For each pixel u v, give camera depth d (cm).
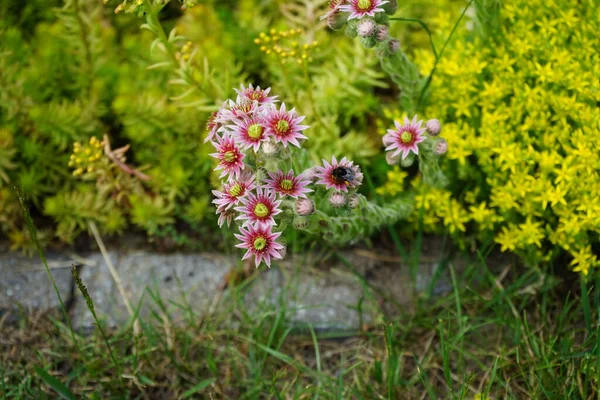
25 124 72
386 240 72
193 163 72
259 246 55
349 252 72
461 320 66
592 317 66
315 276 71
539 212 65
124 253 72
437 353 67
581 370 64
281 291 69
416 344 68
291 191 56
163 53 72
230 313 69
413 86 67
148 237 73
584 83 64
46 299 70
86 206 71
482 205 66
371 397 65
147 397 66
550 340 65
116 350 67
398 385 66
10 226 71
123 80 71
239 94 57
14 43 73
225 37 73
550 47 66
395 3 60
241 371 67
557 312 68
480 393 62
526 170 64
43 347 68
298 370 67
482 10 66
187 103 71
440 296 69
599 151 64
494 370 62
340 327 69
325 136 70
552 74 65
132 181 70
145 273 71
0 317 69
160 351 68
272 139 55
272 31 66
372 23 58
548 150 66
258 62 76
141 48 74
